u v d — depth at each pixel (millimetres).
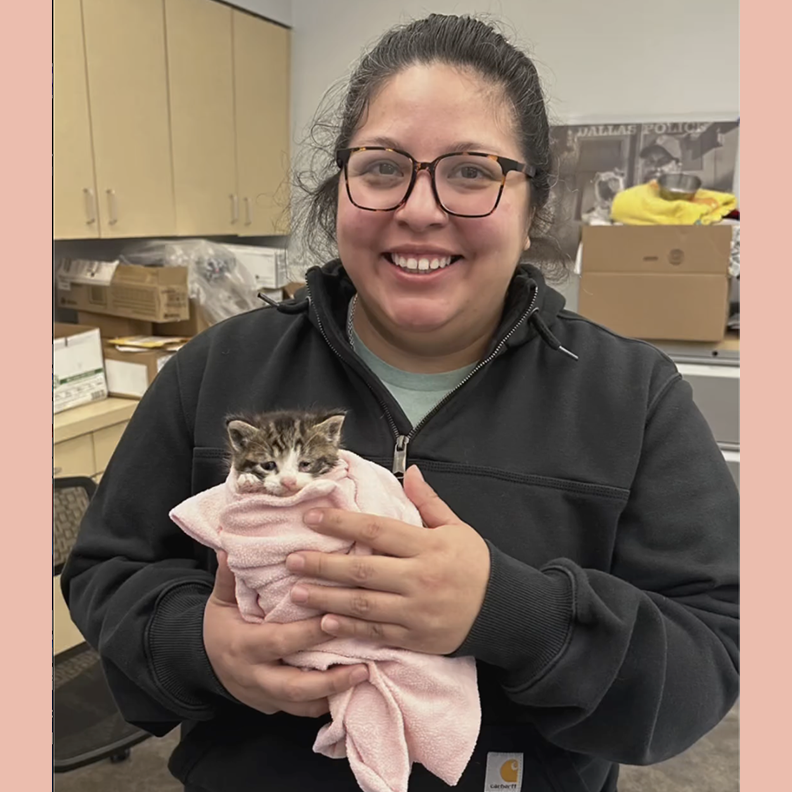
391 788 750
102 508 1044
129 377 2730
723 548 896
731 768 2146
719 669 840
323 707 807
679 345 2717
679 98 3322
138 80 2875
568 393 979
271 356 1060
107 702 1638
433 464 947
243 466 873
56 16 2486
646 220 2816
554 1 3359
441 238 868
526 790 890
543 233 1133
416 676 771
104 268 2824
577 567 823
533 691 775
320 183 1137
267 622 792
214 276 3082
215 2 3254
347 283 1104
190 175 3236
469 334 975
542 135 997
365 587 750
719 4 3182
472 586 755
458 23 943
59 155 2562
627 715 799
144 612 892
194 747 960
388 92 884
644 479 934
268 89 3717
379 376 1037
